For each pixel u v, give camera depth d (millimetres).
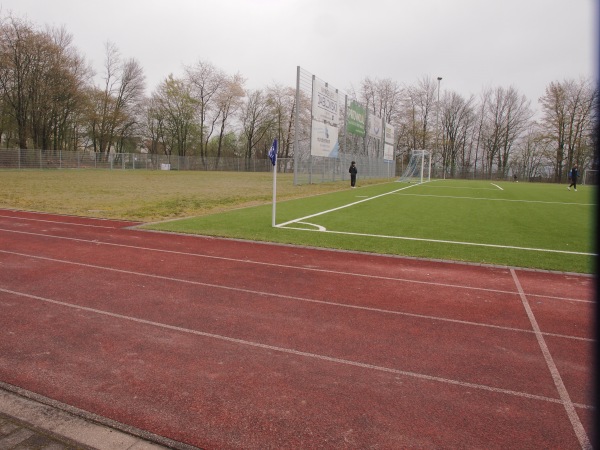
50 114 51281
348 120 36188
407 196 23812
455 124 70125
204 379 3695
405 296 6113
